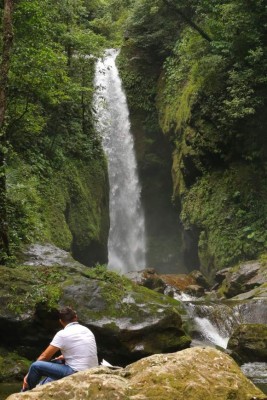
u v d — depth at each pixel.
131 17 32.31
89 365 6.57
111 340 11.37
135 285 13.80
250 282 18.64
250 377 11.21
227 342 14.67
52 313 11.43
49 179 22.23
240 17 22.22
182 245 28.61
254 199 22.84
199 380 5.55
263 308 15.45
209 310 15.39
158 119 31.23
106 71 32.41
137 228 31.00
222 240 22.70
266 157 23.33
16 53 17.20
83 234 23.59
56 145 23.95
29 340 11.39
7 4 13.37
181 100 27.81
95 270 13.68
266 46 22.94
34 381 6.52
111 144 31.08
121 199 30.66
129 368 5.75
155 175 31.58
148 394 5.32
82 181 25.06
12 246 14.71
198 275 22.70
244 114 22.69
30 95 19.19
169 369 5.60
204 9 24.36
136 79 32.53
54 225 20.33
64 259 14.91
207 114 24.52
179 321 11.93
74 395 5.20
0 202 13.77
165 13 31.14
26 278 12.09
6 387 9.72
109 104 31.83
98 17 36.50
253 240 21.84
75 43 25.84
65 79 21.66
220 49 23.80
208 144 24.30
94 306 11.73
